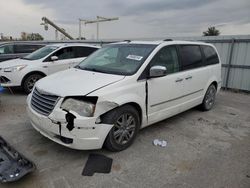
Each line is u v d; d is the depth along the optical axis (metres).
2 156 3.03
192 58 5.15
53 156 3.53
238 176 3.20
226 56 9.26
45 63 7.63
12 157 3.03
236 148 4.02
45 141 3.98
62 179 3.00
